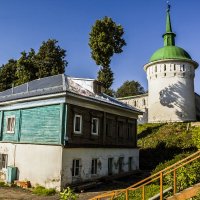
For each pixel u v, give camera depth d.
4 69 50.81
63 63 48.19
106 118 23.91
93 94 23.36
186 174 11.55
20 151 20.14
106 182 20.86
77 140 19.83
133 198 13.62
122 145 26.00
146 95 63.03
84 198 15.79
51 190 16.81
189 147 29.97
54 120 19.23
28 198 15.48
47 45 47.69
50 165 17.98
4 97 23.75
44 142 19.36
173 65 47.88
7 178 19.61
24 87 24.67
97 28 43.00
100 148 21.86
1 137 22.52
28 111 20.97
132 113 28.33
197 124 36.66
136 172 26.06
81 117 20.56
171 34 51.69
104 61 42.84
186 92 47.31
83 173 19.47
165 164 16.20
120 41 43.44
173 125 38.81
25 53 45.97
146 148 33.16
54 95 19.12
